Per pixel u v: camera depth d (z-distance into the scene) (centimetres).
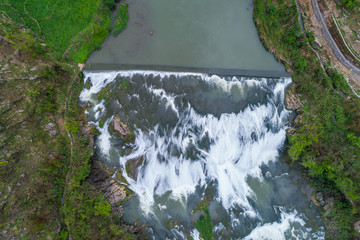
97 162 2731
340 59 2747
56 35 2680
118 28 2808
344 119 2675
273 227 2745
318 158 2666
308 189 2864
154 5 2900
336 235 2669
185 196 2777
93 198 2516
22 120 2427
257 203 2809
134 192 2744
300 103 2916
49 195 2417
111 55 2809
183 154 2853
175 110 2880
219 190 2816
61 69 2670
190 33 2922
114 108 2823
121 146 2814
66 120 2611
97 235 2408
